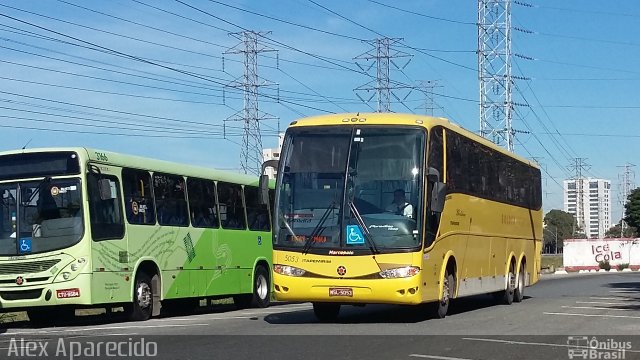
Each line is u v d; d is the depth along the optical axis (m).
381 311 19.03
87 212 16.14
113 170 17.12
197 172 20.48
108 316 19.70
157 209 18.53
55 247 16.03
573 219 139.00
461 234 17.66
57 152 16.39
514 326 15.02
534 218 26.08
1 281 16.14
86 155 16.41
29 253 16.09
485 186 19.91
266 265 23.61
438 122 16.19
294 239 15.01
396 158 15.00
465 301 23.67
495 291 20.98
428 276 15.14
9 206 16.39
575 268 63.06
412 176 14.90
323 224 14.90
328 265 14.74
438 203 14.93
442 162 16.22
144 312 17.69
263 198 15.73
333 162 15.16
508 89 51.53
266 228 23.86
